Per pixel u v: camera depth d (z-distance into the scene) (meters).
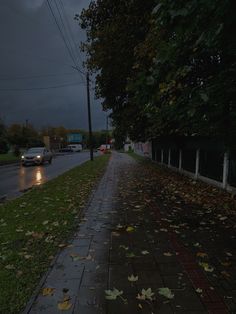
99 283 4.19
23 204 9.47
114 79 17.34
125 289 4.03
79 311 3.55
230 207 8.27
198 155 13.53
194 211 8.10
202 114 5.91
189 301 3.72
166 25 4.92
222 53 5.75
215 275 4.38
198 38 4.75
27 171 24.00
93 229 6.65
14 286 4.12
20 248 5.53
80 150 87.12
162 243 5.70
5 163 34.16
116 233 6.33
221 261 4.84
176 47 5.32
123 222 7.17
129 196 10.52
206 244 5.60
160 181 14.28
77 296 3.87
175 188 11.94
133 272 4.51
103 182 14.41
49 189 12.51
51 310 3.58
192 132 7.77
